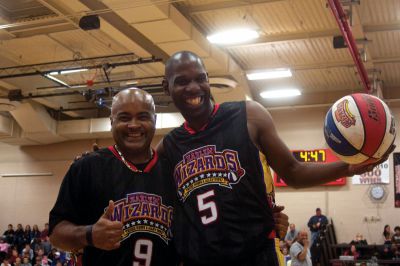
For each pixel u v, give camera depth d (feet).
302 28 48.39
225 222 10.21
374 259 53.42
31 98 63.67
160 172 11.25
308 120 66.33
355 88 64.23
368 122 10.24
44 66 59.93
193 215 10.50
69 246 10.12
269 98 67.51
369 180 62.80
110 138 75.20
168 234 10.92
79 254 11.22
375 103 10.54
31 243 71.15
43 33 50.67
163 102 68.13
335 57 54.75
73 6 41.93
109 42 52.29
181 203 10.84
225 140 10.82
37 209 77.87
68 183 10.92
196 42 45.91
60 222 10.59
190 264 10.41
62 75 62.44
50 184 77.77
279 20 46.78
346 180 63.72
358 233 62.08
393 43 51.65
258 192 10.51
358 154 10.36
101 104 62.23
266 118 11.12
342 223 62.90
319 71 59.00
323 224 61.05
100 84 63.26
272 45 51.90
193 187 10.62
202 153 10.84
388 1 43.75
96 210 10.96
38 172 78.79
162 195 11.05
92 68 54.49
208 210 10.34
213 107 11.35
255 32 46.85
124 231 10.65
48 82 64.23
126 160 11.24
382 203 61.82
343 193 63.57
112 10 40.45
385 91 64.54
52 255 67.51
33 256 68.85
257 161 10.69
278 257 10.47
